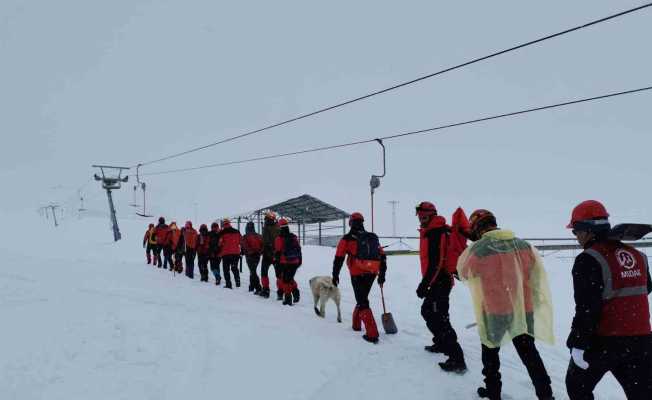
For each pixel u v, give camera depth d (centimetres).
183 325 600
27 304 669
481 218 432
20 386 393
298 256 896
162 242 1432
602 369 308
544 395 383
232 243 1091
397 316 803
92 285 909
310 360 504
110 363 455
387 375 475
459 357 484
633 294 307
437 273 490
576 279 311
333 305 894
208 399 395
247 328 611
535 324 402
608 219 324
